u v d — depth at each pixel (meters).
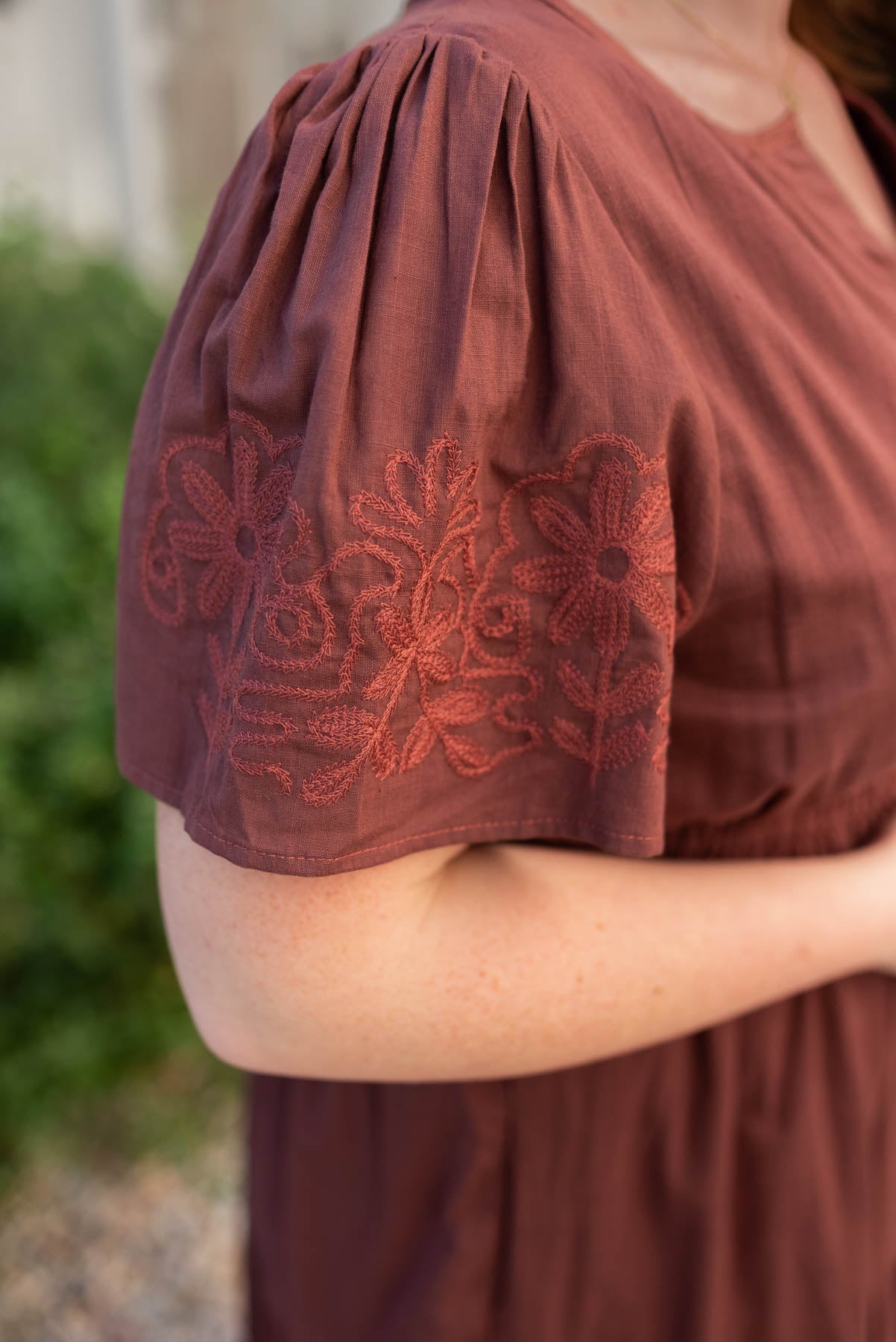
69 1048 2.02
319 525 0.50
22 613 2.21
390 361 0.52
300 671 0.51
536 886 0.66
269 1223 0.91
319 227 0.54
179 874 0.60
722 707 0.67
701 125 0.68
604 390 0.55
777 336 0.63
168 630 0.59
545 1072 0.75
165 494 0.58
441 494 0.52
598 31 0.66
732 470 0.61
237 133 4.00
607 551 0.56
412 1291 0.81
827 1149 0.82
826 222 0.74
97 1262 2.08
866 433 0.65
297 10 3.72
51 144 3.82
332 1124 0.84
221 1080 2.29
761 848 0.75
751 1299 0.83
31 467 2.44
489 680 0.58
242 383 0.54
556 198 0.56
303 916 0.57
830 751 0.68
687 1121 0.79
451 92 0.56
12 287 2.70
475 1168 0.77
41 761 2.02
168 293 3.22
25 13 3.62
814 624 0.64
